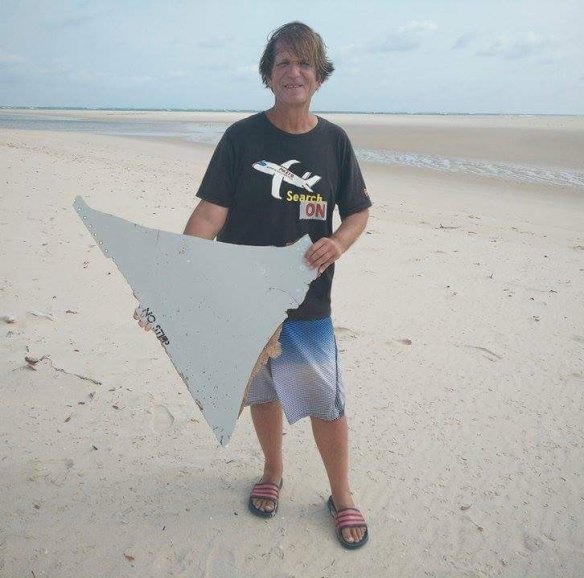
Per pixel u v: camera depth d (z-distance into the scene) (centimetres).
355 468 276
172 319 203
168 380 344
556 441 301
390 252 650
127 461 272
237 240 224
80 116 7362
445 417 320
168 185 1043
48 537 226
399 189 1203
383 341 413
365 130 3491
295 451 290
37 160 1221
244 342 203
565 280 564
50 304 444
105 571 212
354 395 340
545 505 255
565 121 5912
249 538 232
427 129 3634
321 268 208
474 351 401
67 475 260
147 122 5200
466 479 270
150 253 203
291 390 221
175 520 239
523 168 1609
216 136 2981
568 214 959
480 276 570
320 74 212
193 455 280
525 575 219
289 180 211
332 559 224
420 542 233
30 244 586
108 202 817
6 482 253
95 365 355
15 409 306
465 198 1102
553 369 378
